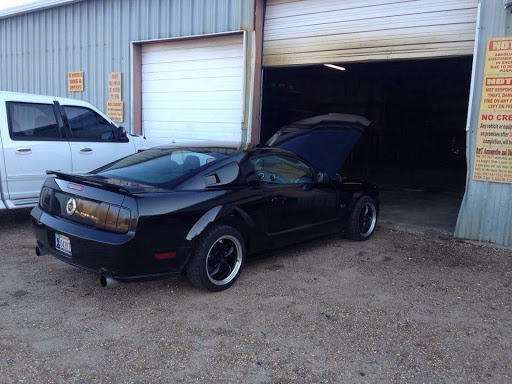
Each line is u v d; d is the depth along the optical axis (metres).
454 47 6.79
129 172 4.56
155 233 3.81
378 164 19.55
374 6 7.48
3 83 13.40
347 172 15.77
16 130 6.29
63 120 6.80
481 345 3.52
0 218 7.34
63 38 11.64
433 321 3.91
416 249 6.03
